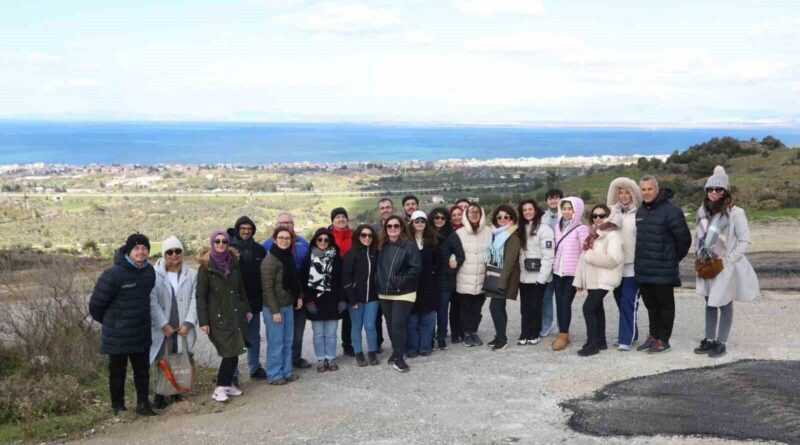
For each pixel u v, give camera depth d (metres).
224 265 6.61
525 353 7.66
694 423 5.22
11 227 51.06
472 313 8.16
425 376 6.99
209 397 6.83
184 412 6.37
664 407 5.62
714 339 7.19
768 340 7.72
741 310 9.56
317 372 7.51
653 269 7.11
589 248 7.29
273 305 6.96
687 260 15.25
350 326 8.30
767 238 17.28
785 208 21.89
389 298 7.29
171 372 6.53
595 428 5.27
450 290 8.02
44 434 5.93
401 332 7.27
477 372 7.00
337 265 7.51
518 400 6.07
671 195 7.10
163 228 50.09
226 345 6.63
